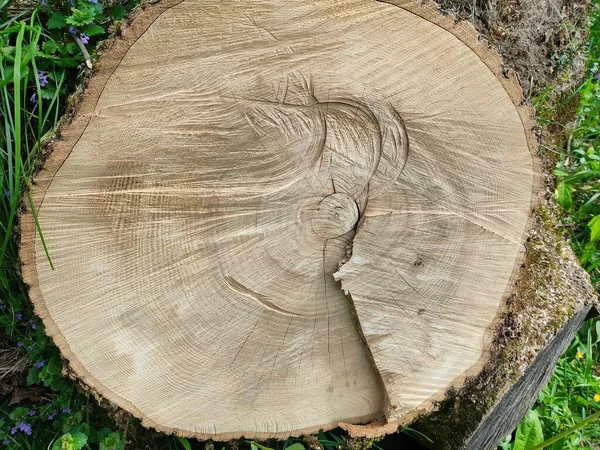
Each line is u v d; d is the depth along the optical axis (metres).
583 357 1.04
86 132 0.53
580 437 0.89
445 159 0.57
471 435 0.75
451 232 0.60
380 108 0.55
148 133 0.54
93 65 0.52
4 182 0.67
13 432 0.73
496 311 0.65
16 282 0.72
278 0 0.50
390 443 0.84
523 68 1.01
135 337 0.61
